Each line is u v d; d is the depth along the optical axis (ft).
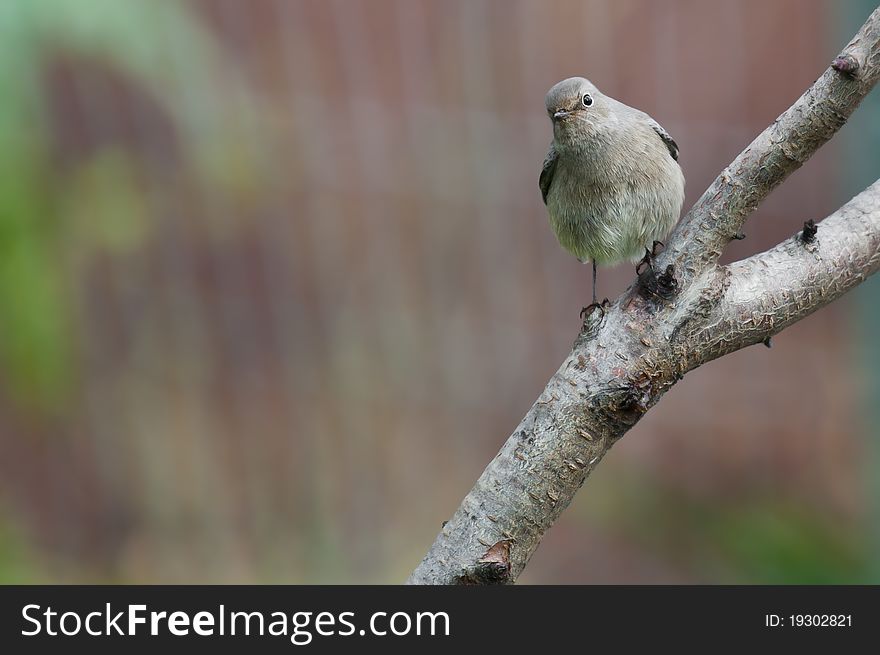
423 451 41.70
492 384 41.81
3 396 38.99
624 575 39.68
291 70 42.86
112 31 26.43
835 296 14.16
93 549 40.96
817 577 34.45
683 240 13.75
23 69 25.05
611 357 13.64
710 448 40.32
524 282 41.81
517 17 43.04
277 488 41.98
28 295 28.68
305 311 42.45
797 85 43.14
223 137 40.29
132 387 41.50
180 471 41.68
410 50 43.11
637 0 43.39
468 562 13.84
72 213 39.58
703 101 43.78
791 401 39.27
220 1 42.45
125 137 40.09
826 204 39.42
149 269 41.47
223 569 41.24
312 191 42.32
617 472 40.96
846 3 34.55
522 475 13.78
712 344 13.76
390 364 42.19
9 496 39.99
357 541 41.32
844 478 38.14
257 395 42.32
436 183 42.19
